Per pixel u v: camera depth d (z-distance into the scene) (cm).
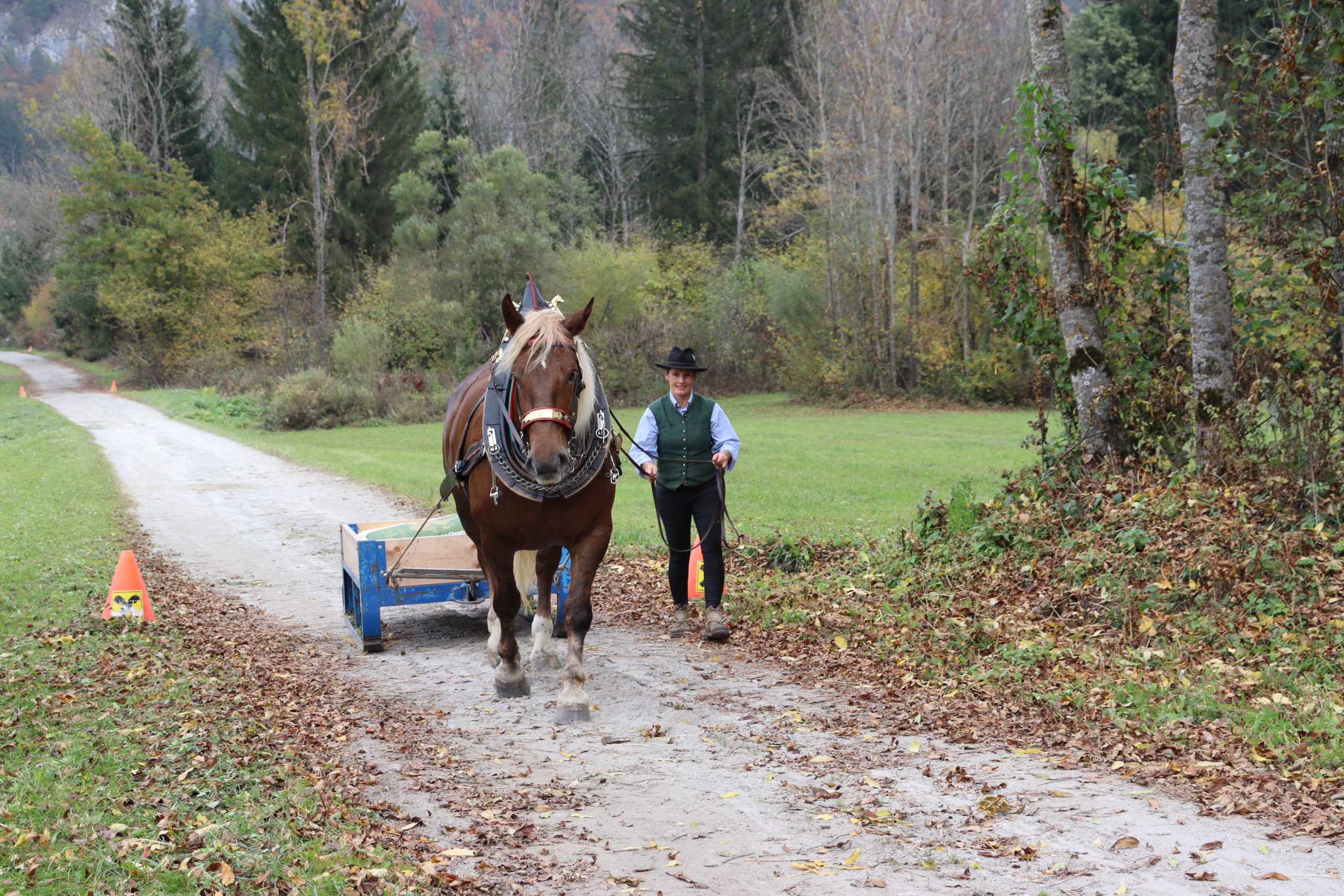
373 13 6062
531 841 419
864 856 399
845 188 4566
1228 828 411
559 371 573
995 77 4172
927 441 2831
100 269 5747
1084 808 438
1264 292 970
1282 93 862
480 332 4925
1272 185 885
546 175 6072
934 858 395
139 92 6819
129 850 378
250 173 6259
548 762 521
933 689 631
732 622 838
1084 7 4944
